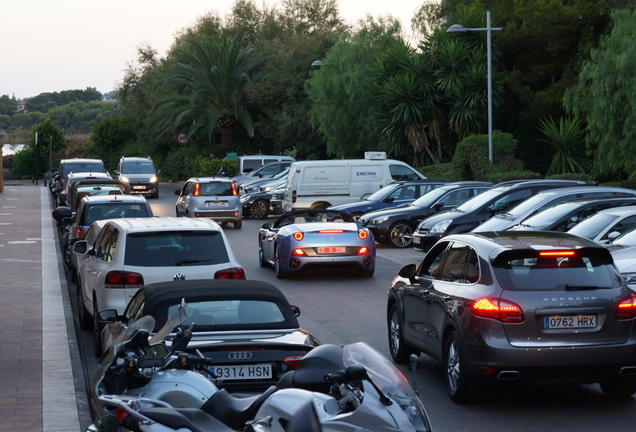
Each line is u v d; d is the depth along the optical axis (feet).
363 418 22.84
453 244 51.42
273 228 107.55
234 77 339.36
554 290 44.21
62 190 208.33
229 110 346.13
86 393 49.98
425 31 265.95
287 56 341.62
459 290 47.29
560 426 42.32
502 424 42.75
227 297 39.96
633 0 195.83
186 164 365.20
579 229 82.07
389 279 100.83
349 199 172.86
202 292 40.11
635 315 44.39
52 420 43.09
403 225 132.36
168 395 31.04
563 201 98.68
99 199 98.68
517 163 204.95
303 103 333.21
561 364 43.47
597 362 43.57
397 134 241.14
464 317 45.34
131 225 60.13
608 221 80.69
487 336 44.04
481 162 202.80
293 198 172.45
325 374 25.23
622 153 169.58
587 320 43.98
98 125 460.55
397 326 57.77
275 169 249.14
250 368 36.47
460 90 231.71
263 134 350.64
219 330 38.22
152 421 25.29
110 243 61.67
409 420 24.54
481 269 46.03
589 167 206.39
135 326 32.40
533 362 43.39
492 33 237.25
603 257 45.85
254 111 360.69
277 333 38.32
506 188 119.14
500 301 44.04
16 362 56.75
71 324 72.84
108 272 57.36
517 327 43.68
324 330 69.15
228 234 162.30
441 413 44.91
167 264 57.11
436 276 52.06
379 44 274.36
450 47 231.30
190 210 172.55
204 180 173.58
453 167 212.02
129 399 27.94
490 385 50.98
